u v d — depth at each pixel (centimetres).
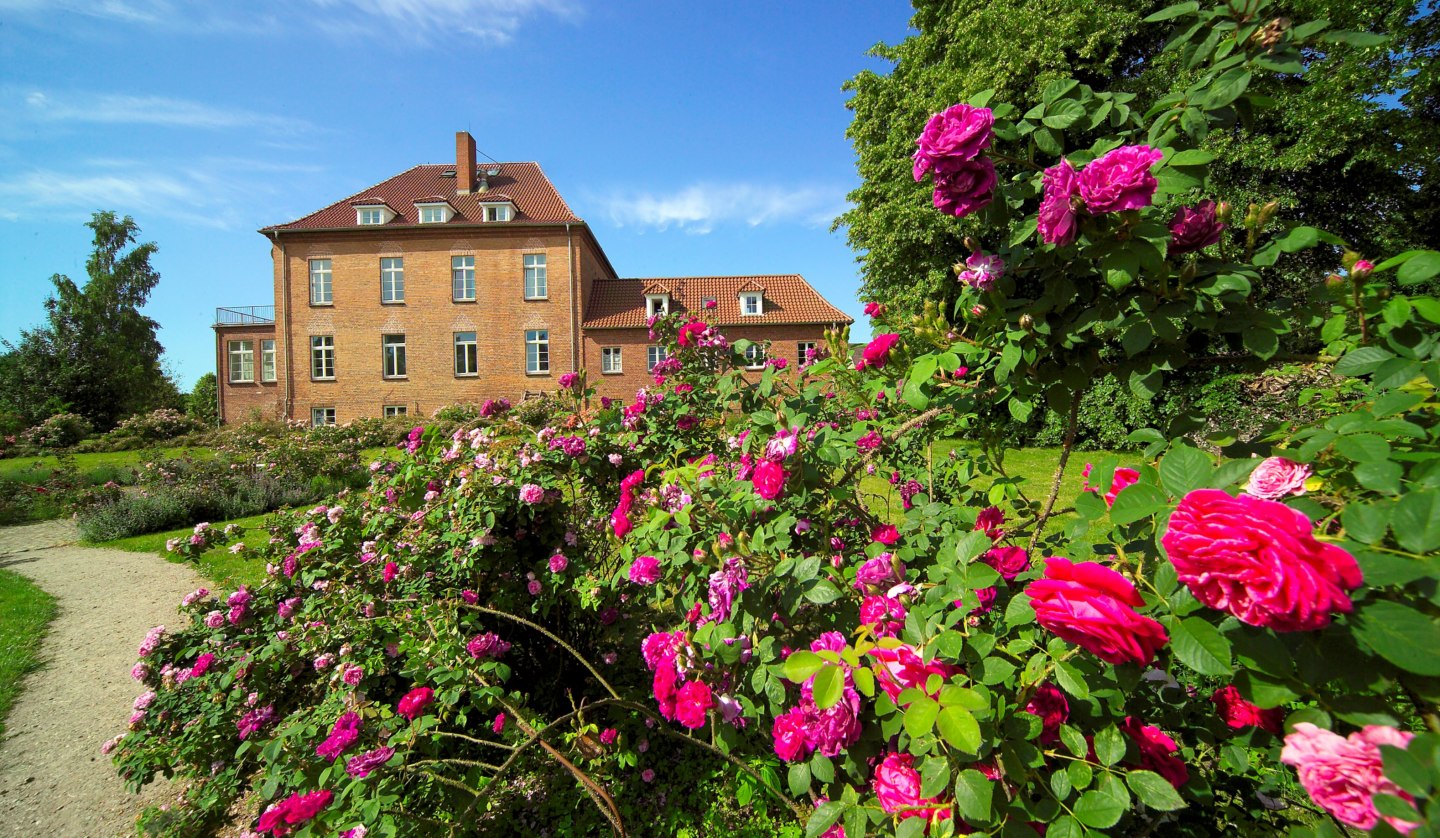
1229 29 103
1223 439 104
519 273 2066
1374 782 59
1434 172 844
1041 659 89
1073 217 101
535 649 266
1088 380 121
